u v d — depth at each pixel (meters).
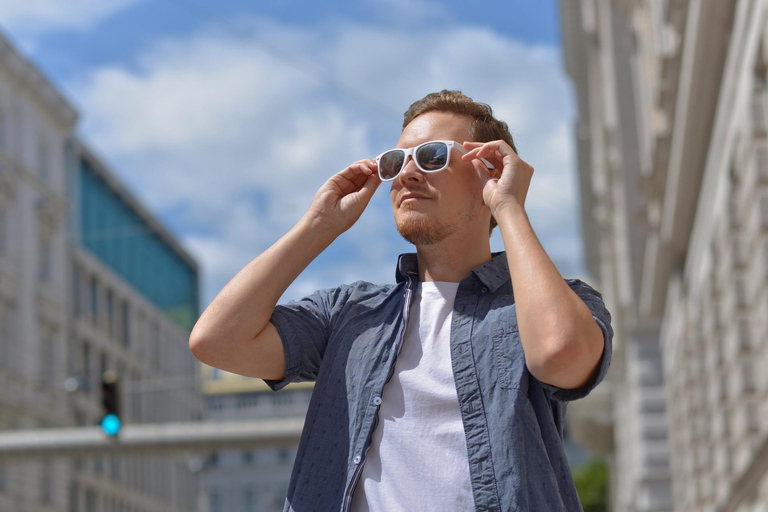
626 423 22.31
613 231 23.91
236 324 2.34
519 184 2.33
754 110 8.48
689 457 15.04
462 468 2.12
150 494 44.19
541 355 2.06
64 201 34.91
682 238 14.21
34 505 29.80
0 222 30.12
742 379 9.88
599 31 24.70
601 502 40.59
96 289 38.69
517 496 2.06
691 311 13.93
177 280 50.47
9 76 31.02
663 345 18.58
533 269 2.14
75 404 34.47
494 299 2.31
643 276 19.47
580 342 2.05
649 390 19.05
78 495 34.59
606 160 23.97
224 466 81.00
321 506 2.20
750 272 9.38
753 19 8.13
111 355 39.56
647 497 18.44
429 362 2.24
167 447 13.23
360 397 2.24
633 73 18.95
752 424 9.73
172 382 47.94
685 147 11.87
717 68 10.23
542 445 2.13
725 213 10.17
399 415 2.21
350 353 2.32
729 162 9.89
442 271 2.43
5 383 28.83
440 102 2.54
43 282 32.53
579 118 33.72
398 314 2.35
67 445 13.36
